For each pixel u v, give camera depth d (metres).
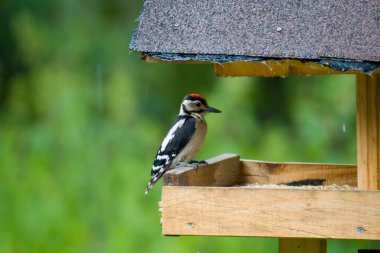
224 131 15.30
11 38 18.17
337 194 7.39
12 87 17.80
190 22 7.62
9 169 14.05
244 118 15.48
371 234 7.34
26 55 18.03
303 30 7.40
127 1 18.11
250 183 9.90
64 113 15.20
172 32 7.58
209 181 9.03
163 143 10.12
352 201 7.37
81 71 17.17
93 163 14.37
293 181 9.76
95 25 17.92
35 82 16.48
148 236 13.13
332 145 15.23
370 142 8.45
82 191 13.87
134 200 13.55
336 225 7.40
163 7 7.76
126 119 15.52
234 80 15.73
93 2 18.12
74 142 14.69
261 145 15.02
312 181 9.73
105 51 17.61
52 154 14.61
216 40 7.46
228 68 9.53
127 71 17.61
